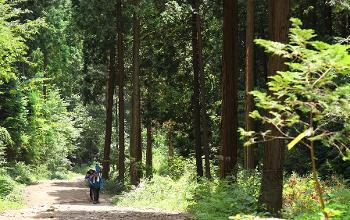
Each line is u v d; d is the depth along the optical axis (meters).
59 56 50.47
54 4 42.44
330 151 18.56
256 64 29.39
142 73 34.38
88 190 31.55
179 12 28.55
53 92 53.25
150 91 34.72
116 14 30.05
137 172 28.14
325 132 4.01
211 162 31.72
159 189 21.53
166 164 47.75
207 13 28.19
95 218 12.20
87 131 74.12
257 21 26.36
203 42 29.41
